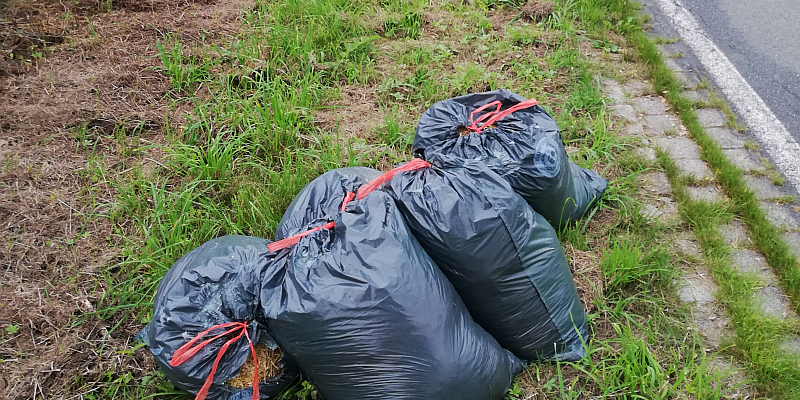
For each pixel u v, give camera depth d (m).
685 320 2.64
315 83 3.98
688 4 5.27
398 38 4.57
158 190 3.16
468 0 4.99
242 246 2.28
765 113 3.93
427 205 2.22
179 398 2.33
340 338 1.94
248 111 3.63
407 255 2.06
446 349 2.00
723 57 4.51
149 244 2.82
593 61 4.34
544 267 2.36
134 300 2.69
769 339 2.52
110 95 3.79
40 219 3.00
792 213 3.19
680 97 4.02
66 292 2.69
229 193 3.22
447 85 4.02
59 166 3.29
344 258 2.02
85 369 2.41
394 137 3.57
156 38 4.35
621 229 3.09
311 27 4.38
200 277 2.12
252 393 2.09
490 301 2.30
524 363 2.46
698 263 2.90
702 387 2.30
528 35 4.49
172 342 2.03
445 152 2.76
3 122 3.51
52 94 3.75
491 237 2.21
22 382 2.35
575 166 3.18
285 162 3.38
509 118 2.83
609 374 2.36
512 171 2.65
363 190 2.30
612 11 4.97
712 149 3.52
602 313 2.66
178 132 3.59
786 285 2.77
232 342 2.04
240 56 4.07
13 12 4.34
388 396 1.99
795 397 2.32
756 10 5.19
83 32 4.34
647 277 2.80
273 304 2.01
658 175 3.41
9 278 2.73
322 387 2.11
